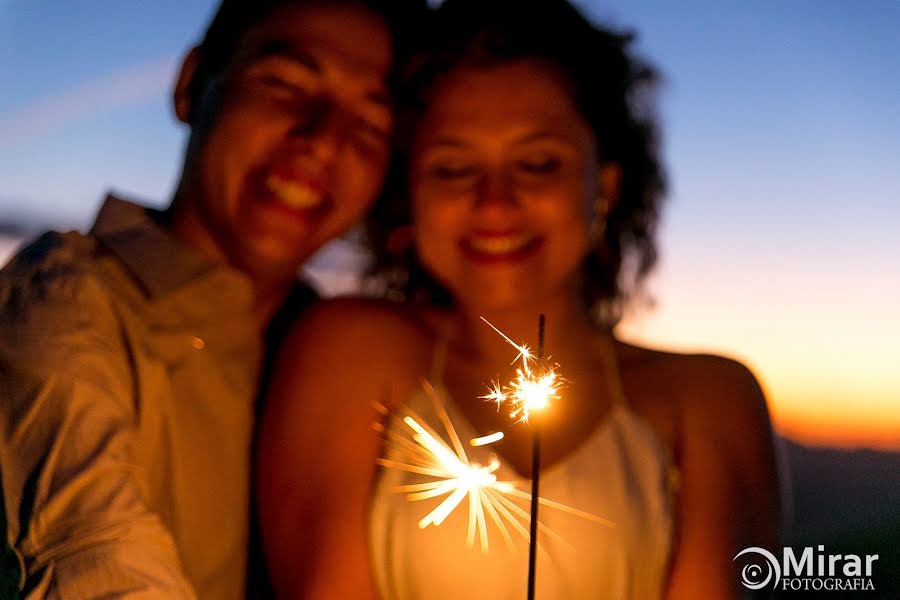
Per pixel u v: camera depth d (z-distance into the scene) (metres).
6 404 1.54
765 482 2.18
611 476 2.05
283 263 2.03
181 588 1.37
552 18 2.07
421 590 1.94
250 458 2.08
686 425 2.17
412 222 2.21
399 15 2.10
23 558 1.38
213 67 2.10
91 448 1.48
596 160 2.16
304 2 2.02
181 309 1.88
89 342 1.67
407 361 2.16
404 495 1.99
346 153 2.02
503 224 2.00
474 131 2.00
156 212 2.10
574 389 2.16
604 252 2.41
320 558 1.94
